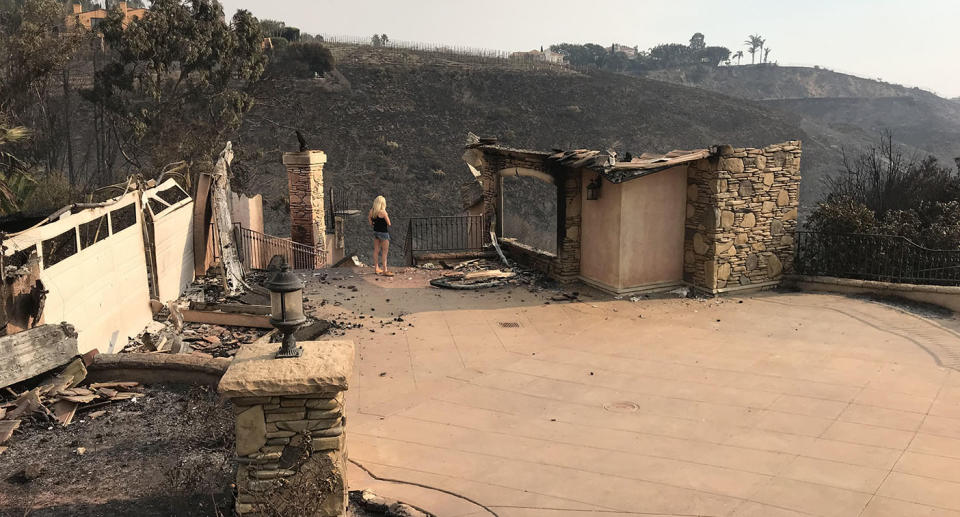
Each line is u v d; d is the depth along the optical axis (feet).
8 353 25.38
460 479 22.70
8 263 27.07
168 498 19.44
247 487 18.07
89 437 23.56
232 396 17.31
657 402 29.32
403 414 28.58
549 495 21.48
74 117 153.69
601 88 305.53
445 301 46.26
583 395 30.35
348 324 41.09
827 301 44.57
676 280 48.67
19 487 19.98
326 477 18.11
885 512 19.89
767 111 343.46
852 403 28.48
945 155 416.05
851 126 401.29
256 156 125.49
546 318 42.45
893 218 53.16
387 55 294.87
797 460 23.49
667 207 47.34
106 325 34.88
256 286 48.73
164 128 107.34
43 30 82.38
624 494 21.43
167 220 44.62
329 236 77.41
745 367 33.27
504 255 58.80
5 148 75.36
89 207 34.04
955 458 23.24
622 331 39.65
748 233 46.75
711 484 21.94
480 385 31.76
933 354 34.17
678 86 345.72
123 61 107.76
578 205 50.06
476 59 318.65
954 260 44.16
